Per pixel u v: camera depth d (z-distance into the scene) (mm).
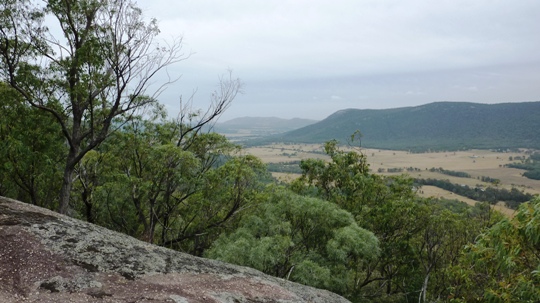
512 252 5949
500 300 6340
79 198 23781
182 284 7047
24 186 22047
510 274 6359
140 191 19234
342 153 25469
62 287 5918
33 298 5469
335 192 24891
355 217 23297
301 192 23844
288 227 15125
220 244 15828
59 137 19281
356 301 20156
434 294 25469
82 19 16266
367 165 25844
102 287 6199
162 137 22344
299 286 9383
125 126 20359
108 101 18734
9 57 15750
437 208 24484
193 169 19797
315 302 8359
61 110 18328
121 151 20281
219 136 22828
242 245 13711
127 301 5906
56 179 21641
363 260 20656
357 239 14586
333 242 14539
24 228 7215
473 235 22078
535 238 5355
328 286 13781
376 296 25109
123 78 16516
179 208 22250
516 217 5914
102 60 16141
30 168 18984
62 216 8664
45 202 22562
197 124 22578
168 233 23641
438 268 24562
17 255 6340
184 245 25078
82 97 17328
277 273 14609
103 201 21922
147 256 7918
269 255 13289
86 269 6602
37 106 15641
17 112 17969
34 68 16828
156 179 19297
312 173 24984
